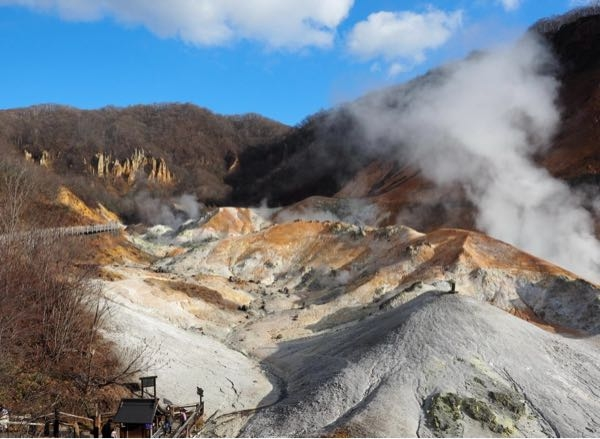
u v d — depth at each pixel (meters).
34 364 36.25
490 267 64.50
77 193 153.88
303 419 33.59
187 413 36.41
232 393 41.31
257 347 52.97
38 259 44.09
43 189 109.00
